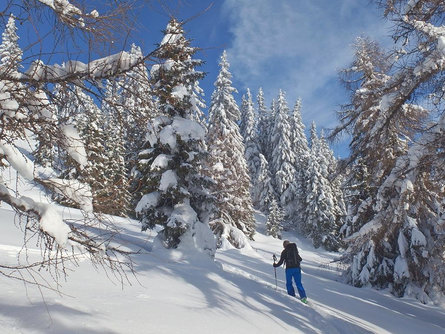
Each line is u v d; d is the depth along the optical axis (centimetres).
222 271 851
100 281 483
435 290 1222
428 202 1214
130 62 232
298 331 494
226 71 3184
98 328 303
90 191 240
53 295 373
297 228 4197
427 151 625
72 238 253
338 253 3450
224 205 2191
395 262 1259
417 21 576
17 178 219
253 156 4753
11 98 206
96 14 220
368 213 1382
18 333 261
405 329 705
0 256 480
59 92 226
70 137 228
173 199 943
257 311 543
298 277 741
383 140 770
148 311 389
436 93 610
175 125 905
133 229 1344
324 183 3716
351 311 776
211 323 406
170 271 677
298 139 4859
